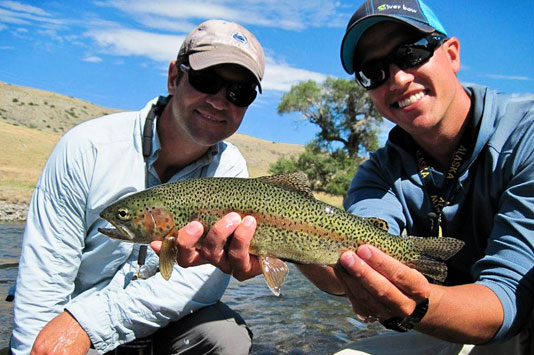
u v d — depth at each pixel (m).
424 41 0.60
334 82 7.83
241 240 0.50
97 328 0.61
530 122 0.56
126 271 0.69
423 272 0.53
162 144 0.69
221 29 0.67
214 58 0.64
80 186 0.64
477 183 0.60
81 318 0.61
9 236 1.90
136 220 0.56
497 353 0.56
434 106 0.61
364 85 0.65
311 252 0.54
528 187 0.53
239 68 0.65
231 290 1.28
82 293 0.68
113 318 0.62
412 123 0.62
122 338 0.63
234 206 0.55
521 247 0.50
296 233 0.54
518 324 0.48
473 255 0.63
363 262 0.44
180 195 0.56
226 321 0.68
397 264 0.44
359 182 0.73
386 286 0.44
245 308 1.10
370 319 0.51
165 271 0.55
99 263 0.68
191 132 0.66
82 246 0.66
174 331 0.69
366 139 8.01
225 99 0.65
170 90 0.72
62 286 0.64
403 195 0.67
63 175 0.64
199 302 0.67
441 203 0.64
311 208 0.55
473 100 0.63
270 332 0.94
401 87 0.61
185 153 0.70
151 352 0.71
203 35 0.67
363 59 0.64
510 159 0.56
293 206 0.54
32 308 0.62
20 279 0.63
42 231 0.64
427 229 0.67
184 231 0.51
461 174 0.61
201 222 0.55
